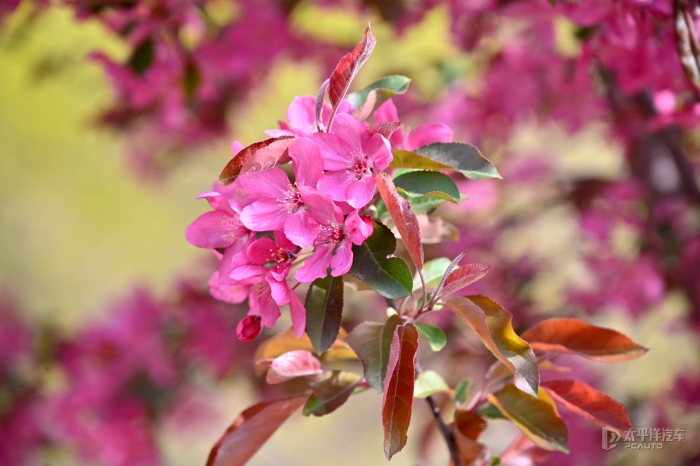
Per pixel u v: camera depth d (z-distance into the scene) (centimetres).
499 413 100
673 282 173
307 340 101
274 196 92
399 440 91
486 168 94
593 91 159
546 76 163
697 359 189
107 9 139
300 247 93
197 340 186
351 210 92
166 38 144
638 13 111
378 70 189
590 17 112
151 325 192
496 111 171
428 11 161
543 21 145
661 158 173
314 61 175
